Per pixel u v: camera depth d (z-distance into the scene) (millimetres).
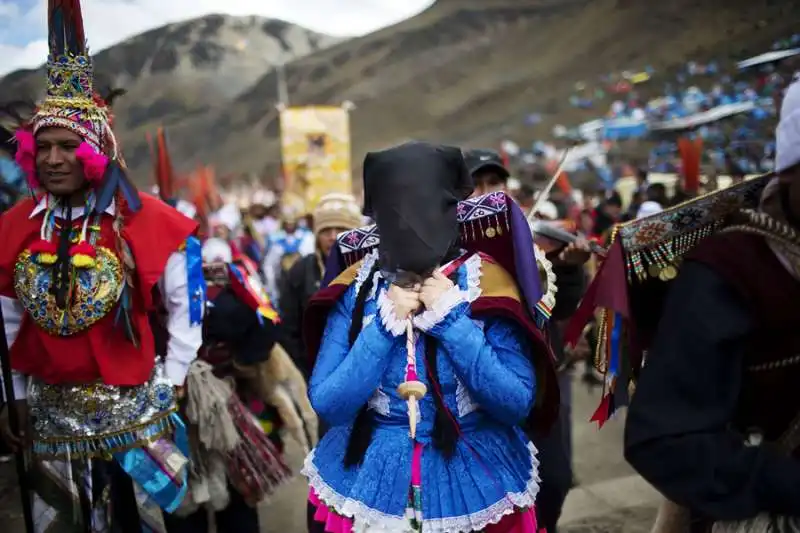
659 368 1351
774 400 1368
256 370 3744
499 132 35719
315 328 2061
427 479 1767
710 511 1280
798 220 1353
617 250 1714
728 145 16734
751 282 1327
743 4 29000
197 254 2754
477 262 1873
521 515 1840
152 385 2645
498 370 1721
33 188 2545
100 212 2451
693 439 1284
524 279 1863
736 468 1279
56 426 2557
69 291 2461
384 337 1736
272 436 3889
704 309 1329
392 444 1803
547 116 35188
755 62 20641
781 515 1362
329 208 4055
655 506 3867
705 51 28203
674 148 21609
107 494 2582
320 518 1915
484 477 1782
